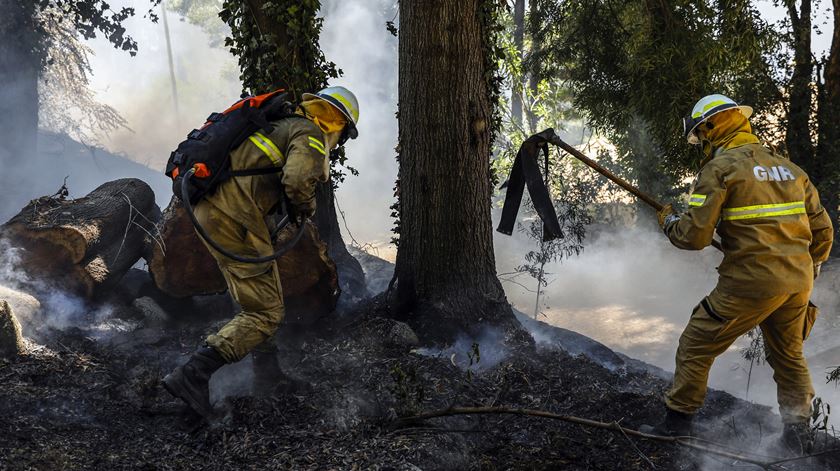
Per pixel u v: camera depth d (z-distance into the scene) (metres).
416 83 5.47
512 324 5.58
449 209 5.52
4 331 4.15
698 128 4.02
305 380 4.39
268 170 3.63
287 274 5.14
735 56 12.79
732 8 12.41
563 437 4.04
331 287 5.29
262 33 6.40
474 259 5.59
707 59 12.69
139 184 5.78
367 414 3.97
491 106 5.89
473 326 5.47
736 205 3.68
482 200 5.61
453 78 5.40
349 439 3.66
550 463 3.76
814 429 3.86
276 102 3.70
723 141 3.92
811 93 13.98
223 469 3.35
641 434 3.69
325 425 3.80
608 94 14.88
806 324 3.94
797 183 3.72
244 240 3.70
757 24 12.72
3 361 4.08
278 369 4.15
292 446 3.57
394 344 5.11
